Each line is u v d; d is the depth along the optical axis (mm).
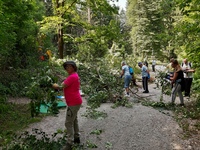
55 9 16562
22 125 5859
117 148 4570
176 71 7758
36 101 4793
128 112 7262
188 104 8234
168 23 28719
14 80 9422
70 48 25656
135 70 20141
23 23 11352
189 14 6688
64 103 7965
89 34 16578
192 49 6668
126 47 42688
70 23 17234
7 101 7996
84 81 12164
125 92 10836
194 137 5148
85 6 16578
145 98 9719
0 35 7324
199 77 10852
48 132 5414
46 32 16516
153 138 5098
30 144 4223
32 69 10977
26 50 12844
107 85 10367
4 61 9844
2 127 5641
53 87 4523
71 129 4426
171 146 4676
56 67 14242
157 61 34906
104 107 7984
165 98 9641
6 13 8328
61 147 4480
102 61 17016
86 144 4723
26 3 11477
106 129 5656
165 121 6320
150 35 35844
